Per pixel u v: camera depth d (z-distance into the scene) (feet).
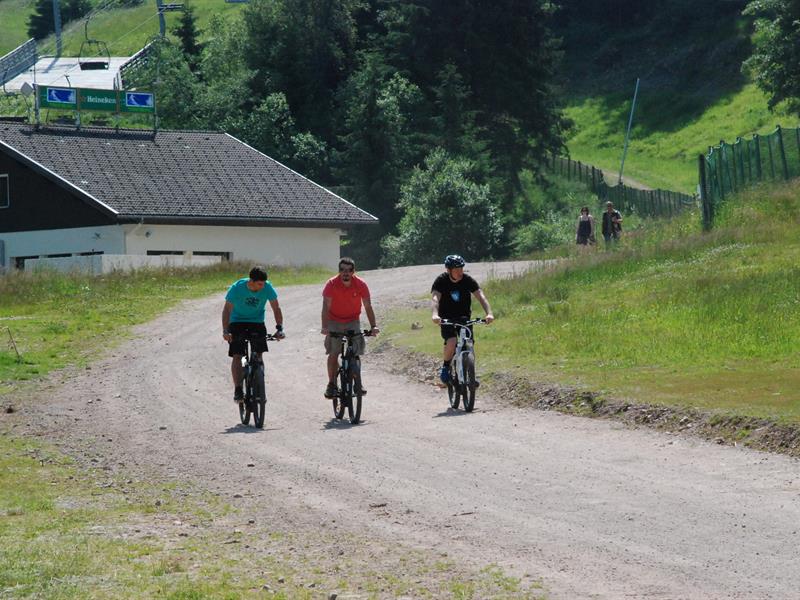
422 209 444.14
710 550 56.70
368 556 59.00
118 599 52.26
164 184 340.18
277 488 78.43
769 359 113.91
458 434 95.40
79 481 85.10
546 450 86.12
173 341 174.29
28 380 144.15
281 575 55.98
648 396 100.58
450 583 53.11
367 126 506.07
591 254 210.38
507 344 138.00
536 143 569.23
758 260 179.11
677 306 150.51
